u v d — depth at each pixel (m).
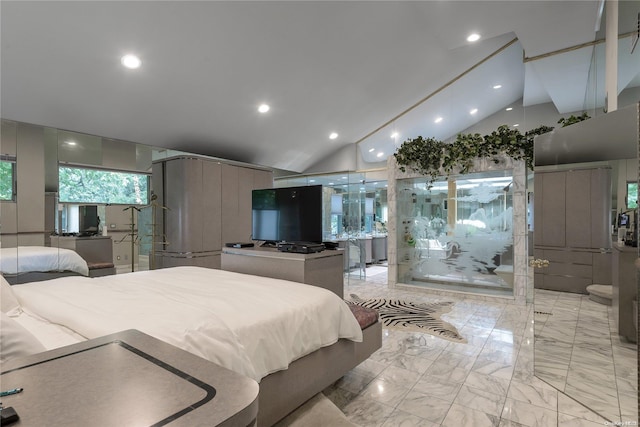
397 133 6.87
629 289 1.95
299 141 6.63
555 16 3.79
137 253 5.07
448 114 6.24
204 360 0.80
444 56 5.28
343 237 7.13
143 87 3.98
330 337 2.01
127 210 4.95
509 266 4.98
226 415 0.56
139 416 0.55
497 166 4.97
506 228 5.00
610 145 2.05
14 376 0.70
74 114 4.03
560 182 2.42
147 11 3.07
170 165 5.38
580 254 2.31
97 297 1.89
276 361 1.64
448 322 3.95
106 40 3.23
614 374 2.04
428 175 5.62
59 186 4.24
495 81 5.76
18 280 3.91
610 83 2.71
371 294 5.49
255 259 3.11
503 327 3.76
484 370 2.68
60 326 1.53
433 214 5.66
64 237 4.29
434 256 5.65
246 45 3.82
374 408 2.14
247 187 6.29
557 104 5.33
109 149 4.74
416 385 2.44
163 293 2.04
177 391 0.64
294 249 2.96
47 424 0.53
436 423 1.99
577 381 2.26
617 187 2.01
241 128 5.53
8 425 0.52
